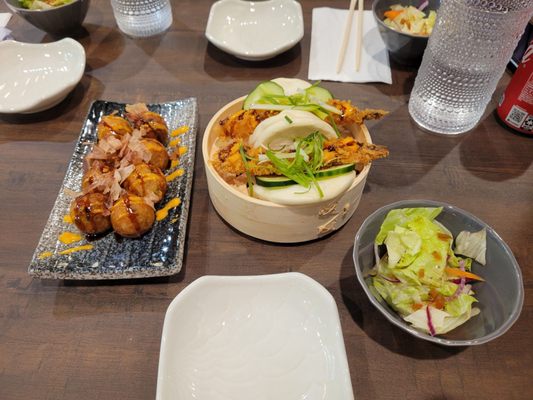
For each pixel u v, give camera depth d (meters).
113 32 0.63
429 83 0.46
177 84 0.55
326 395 0.28
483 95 0.46
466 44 0.41
